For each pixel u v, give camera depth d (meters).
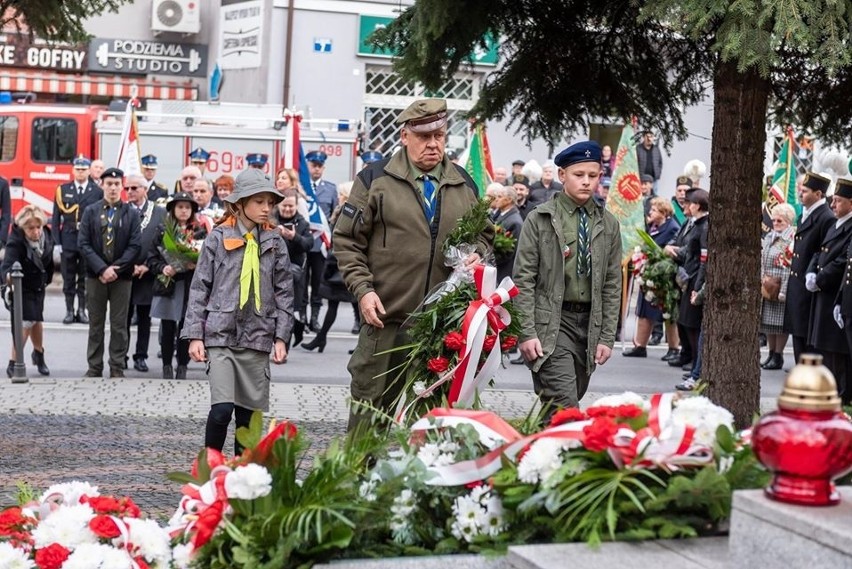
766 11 7.96
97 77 38.00
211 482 5.61
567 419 5.60
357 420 8.99
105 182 16.77
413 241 8.87
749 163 10.59
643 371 19.33
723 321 10.75
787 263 18.70
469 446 5.59
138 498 9.89
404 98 33.09
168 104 30.62
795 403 4.21
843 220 15.55
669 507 4.97
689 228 18.91
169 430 13.08
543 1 11.18
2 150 32.56
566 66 11.73
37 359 17.19
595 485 5.01
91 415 13.87
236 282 9.80
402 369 8.89
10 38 37.31
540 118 12.05
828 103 11.70
